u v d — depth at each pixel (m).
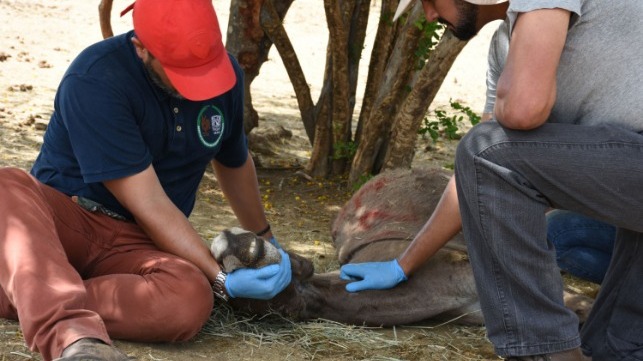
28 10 13.07
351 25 7.08
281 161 7.68
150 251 3.87
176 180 4.04
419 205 4.89
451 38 5.84
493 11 3.36
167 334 3.67
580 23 3.16
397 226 4.77
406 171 5.21
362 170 6.83
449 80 11.33
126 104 3.71
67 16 13.09
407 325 4.31
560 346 3.21
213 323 4.05
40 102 8.85
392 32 6.89
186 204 4.19
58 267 3.40
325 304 4.21
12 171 3.72
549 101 3.05
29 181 3.73
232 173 4.44
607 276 3.70
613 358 3.63
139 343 3.70
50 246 3.48
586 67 3.20
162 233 3.76
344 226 5.12
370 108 7.14
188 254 3.78
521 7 3.04
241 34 6.96
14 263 3.38
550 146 3.17
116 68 3.73
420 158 8.05
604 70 3.18
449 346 4.08
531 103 3.03
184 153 3.97
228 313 4.13
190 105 3.89
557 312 3.22
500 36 3.55
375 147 6.84
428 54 6.45
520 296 3.24
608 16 3.14
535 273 3.22
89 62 3.74
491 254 3.26
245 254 3.72
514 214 3.19
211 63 3.63
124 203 3.77
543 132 3.19
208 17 3.61
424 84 6.05
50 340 3.17
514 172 3.20
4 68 10.11
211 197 6.58
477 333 4.28
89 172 3.68
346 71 6.81
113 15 13.45
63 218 3.83
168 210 3.78
